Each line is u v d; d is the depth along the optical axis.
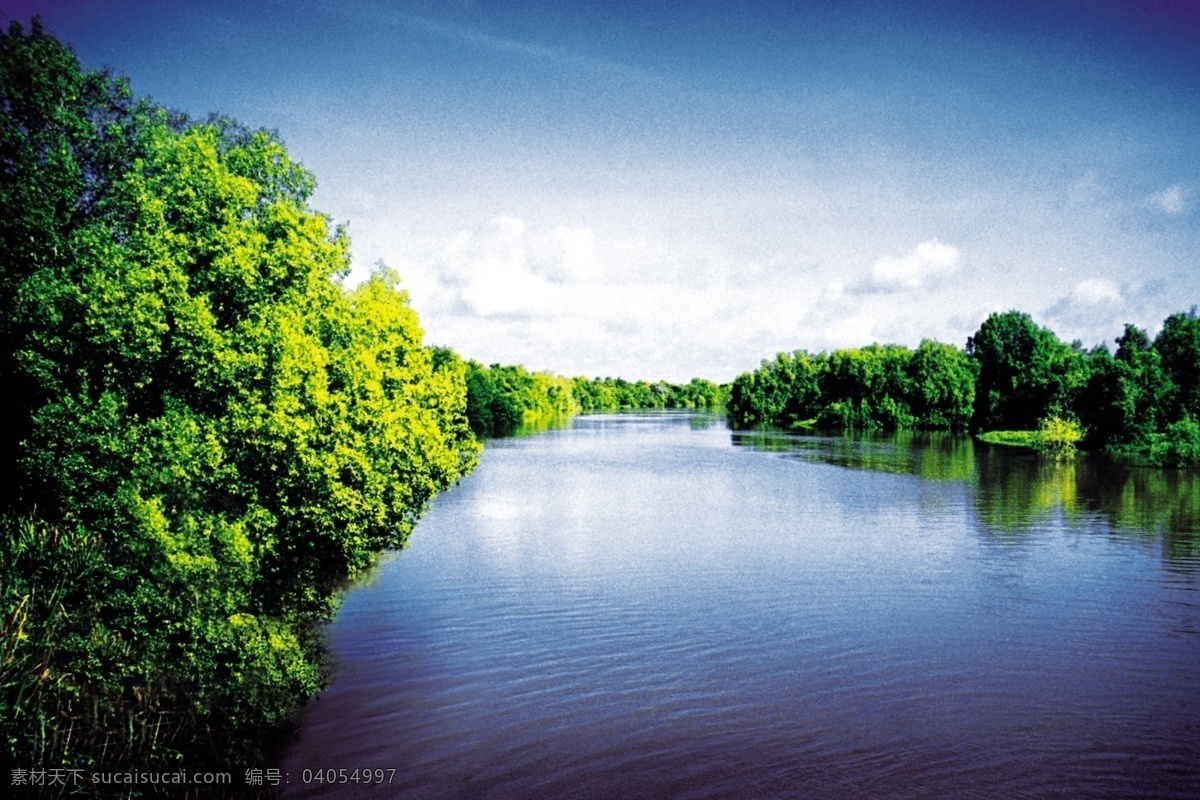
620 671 21.42
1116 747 17.20
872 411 139.50
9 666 15.16
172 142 19.44
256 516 19.00
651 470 66.88
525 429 136.88
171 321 17.56
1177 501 48.47
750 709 19.11
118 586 17.03
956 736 17.70
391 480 25.91
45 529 17.91
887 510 45.59
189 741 16.55
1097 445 85.75
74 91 22.20
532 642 23.62
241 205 19.12
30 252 20.53
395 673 21.25
